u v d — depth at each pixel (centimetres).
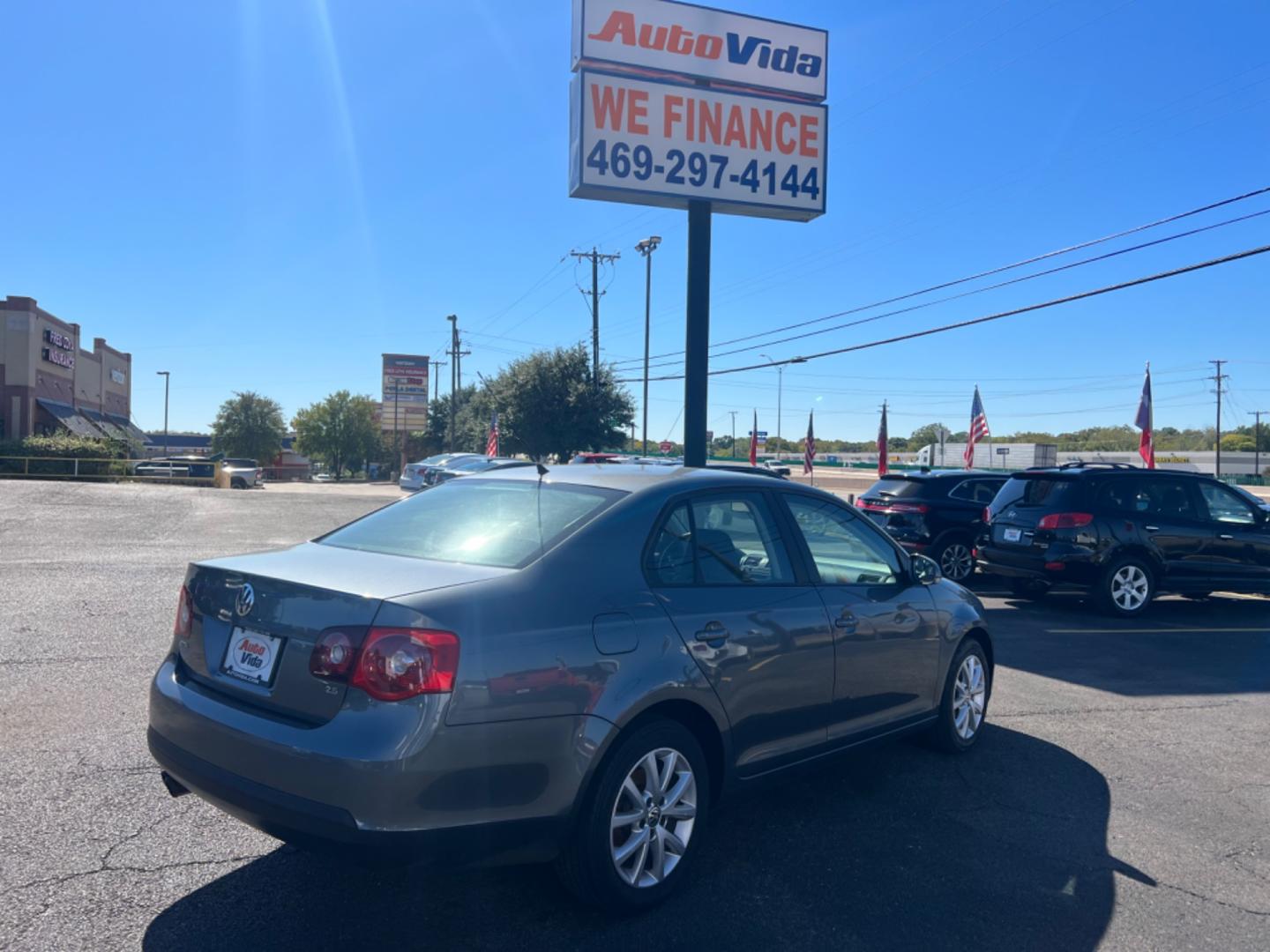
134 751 508
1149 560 1062
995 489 1341
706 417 1498
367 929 342
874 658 477
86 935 329
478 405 4981
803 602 439
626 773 350
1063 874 409
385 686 304
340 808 297
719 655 387
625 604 363
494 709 314
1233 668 818
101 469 3775
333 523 1962
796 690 427
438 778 303
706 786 386
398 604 313
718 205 1503
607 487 411
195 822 426
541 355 4712
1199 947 351
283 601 334
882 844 435
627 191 1421
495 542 375
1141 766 555
